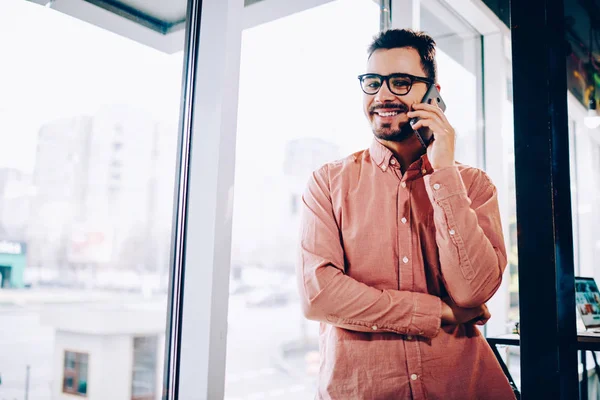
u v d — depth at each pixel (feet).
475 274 3.75
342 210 4.26
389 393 3.84
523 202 3.04
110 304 17.66
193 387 4.79
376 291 3.87
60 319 15.72
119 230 38.58
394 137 4.28
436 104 4.17
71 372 15.44
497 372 4.02
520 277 3.02
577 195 13.41
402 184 4.23
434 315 3.79
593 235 13.23
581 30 9.79
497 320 8.52
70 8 7.20
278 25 8.05
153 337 16.11
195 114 5.23
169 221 5.28
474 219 3.83
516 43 3.14
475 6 8.29
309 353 48.62
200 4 5.36
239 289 81.05
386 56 4.36
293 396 30.58
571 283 2.97
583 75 11.54
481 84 9.35
